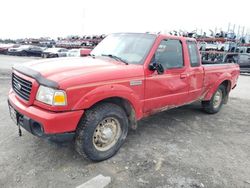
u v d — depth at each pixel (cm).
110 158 350
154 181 301
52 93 284
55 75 298
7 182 286
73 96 292
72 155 352
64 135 298
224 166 346
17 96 338
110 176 307
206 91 536
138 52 395
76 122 300
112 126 348
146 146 394
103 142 339
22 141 386
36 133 303
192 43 479
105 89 317
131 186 290
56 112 287
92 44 2536
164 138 430
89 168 323
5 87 792
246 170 340
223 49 1628
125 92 343
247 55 1641
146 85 378
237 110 650
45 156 346
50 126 283
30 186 281
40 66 334
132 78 353
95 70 324
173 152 379
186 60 455
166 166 336
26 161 331
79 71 316
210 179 312
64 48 2759
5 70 1283
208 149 398
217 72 550
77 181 295
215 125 517
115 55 412
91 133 316
